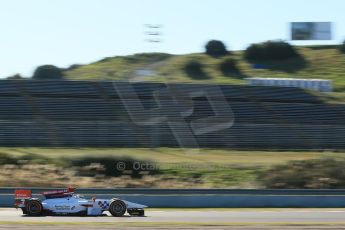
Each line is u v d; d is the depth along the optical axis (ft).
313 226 205.87
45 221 207.00
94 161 498.28
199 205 312.91
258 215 256.52
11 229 179.42
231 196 316.81
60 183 440.04
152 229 187.62
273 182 456.86
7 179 434.71
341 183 451.12
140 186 456.86
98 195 302.04
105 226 193.06
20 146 654.94
